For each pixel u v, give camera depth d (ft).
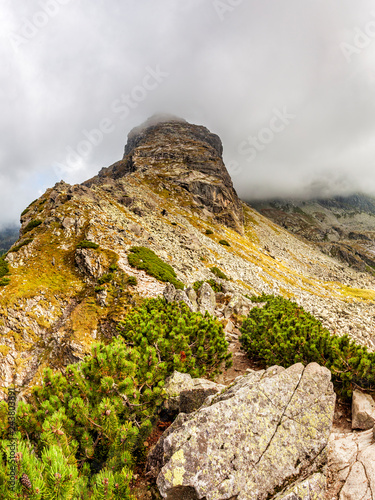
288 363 47.83
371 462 21.93
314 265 453.17
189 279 149.89
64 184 211.41
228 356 56.24
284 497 19.65
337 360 37.78
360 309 221.25
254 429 23.48
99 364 33.17
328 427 24.38
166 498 20.38
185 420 26.73
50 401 29.76
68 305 109.19
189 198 379.96
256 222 595.06
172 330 52.42
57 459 18.37
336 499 20.47
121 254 133.39
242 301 107.96
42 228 156.97
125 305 101.04
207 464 21.24
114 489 20.31
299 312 81.00
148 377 35.27
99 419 27.91
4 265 125.90
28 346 95.04
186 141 575.79
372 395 34.14
